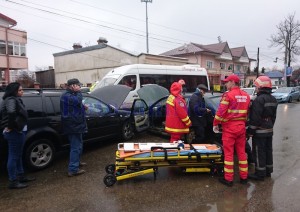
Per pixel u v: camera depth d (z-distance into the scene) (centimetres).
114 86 888
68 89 523
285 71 3859
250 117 502
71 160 531
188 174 533
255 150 504
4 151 509
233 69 4566
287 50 3844
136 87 1308
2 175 554
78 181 506
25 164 547
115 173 504
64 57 3216
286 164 591
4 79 2836
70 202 423
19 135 468
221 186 476
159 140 820
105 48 2747
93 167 584
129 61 2545
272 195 436
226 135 478
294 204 405
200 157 498
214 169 516
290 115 1431
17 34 2881
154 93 937
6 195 453
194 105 634
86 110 675
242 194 442
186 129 582
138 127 827
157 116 867
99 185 486
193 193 448
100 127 714
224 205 405
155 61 2533
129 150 490
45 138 581
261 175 497
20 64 2914
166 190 461
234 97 468
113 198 434
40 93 591
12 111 448
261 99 487
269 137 500
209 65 3919
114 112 765
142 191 457
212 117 678
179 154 491
